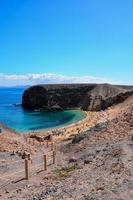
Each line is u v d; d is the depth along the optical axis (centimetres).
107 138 4109
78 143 4447
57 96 17925
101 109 14862
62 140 5753
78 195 1698
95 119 9875
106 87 17038
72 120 11375
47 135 6581
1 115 14250
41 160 3509
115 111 11312
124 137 3769
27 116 13775
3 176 2706
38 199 1878
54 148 4447
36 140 5788
